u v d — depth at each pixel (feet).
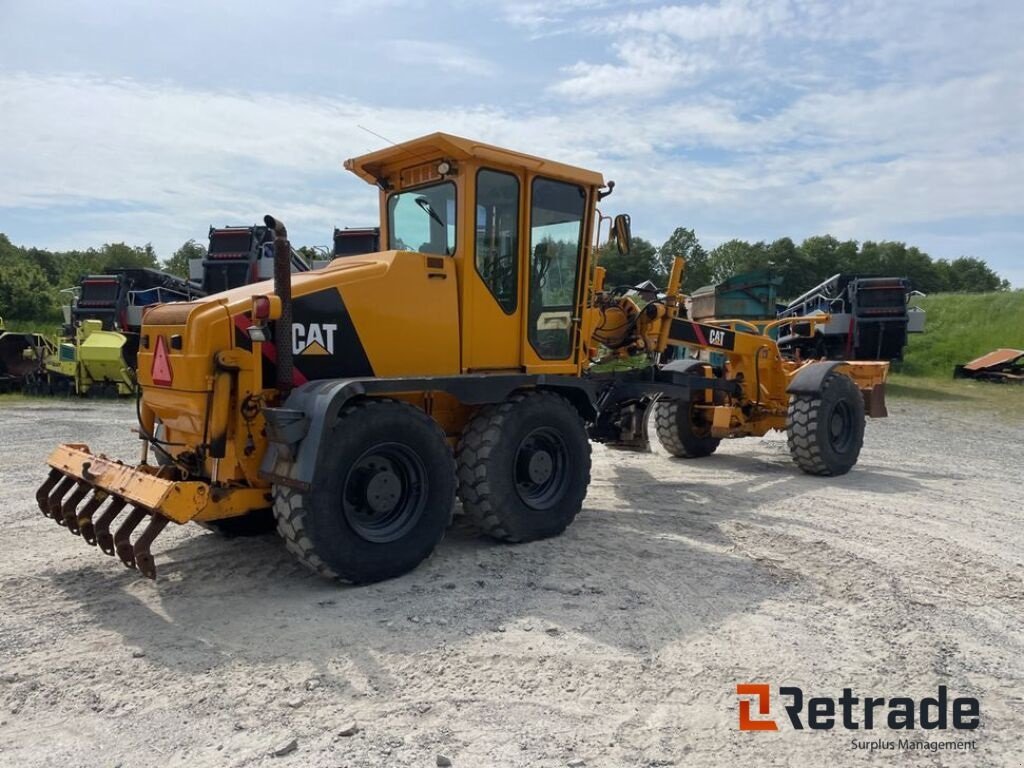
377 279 16.17
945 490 24.22
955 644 12.25
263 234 56.80
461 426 18.22
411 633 12.49
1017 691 10.75
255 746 9.21
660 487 24.40
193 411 14.28
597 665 11.36
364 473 14.70
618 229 19.94
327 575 14.21
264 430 14.64
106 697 10.46
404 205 18.86
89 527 14.78
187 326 14.12
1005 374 66.13
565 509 17.99
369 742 9.29
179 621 13.09
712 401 28.50
